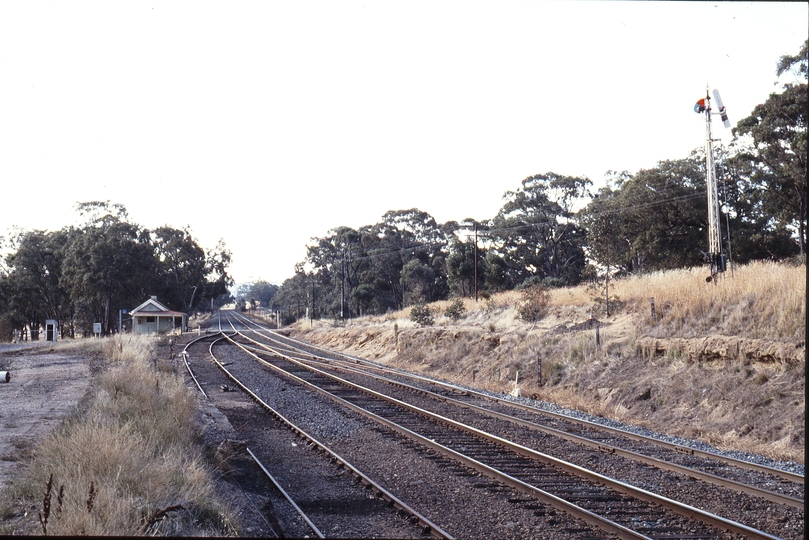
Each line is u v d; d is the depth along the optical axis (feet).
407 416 55.98
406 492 33.04
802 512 28.84
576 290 112.37
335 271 337.31
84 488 23.95
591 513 27.55
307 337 209.46
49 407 53.62
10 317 255.70
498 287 225.76
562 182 237.25
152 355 117.91
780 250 147.33
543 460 38.91
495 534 26.68
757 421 49.93
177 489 27.71
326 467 39.17
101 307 275.80
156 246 313.94
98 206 272.92
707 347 61.31
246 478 36.29
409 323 148.25
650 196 147.84
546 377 77.77
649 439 45.27
